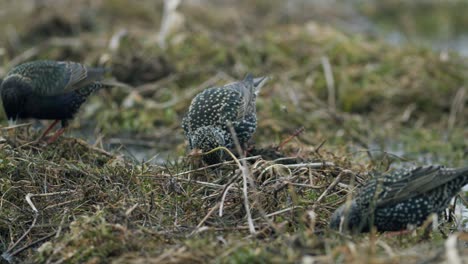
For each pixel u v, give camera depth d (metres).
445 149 15.97
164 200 11.16
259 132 16.11
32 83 14.16
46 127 15.97
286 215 10.55
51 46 20.09
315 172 11.70
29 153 12.74
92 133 16.45
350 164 12.88
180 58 19.31
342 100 18.06
